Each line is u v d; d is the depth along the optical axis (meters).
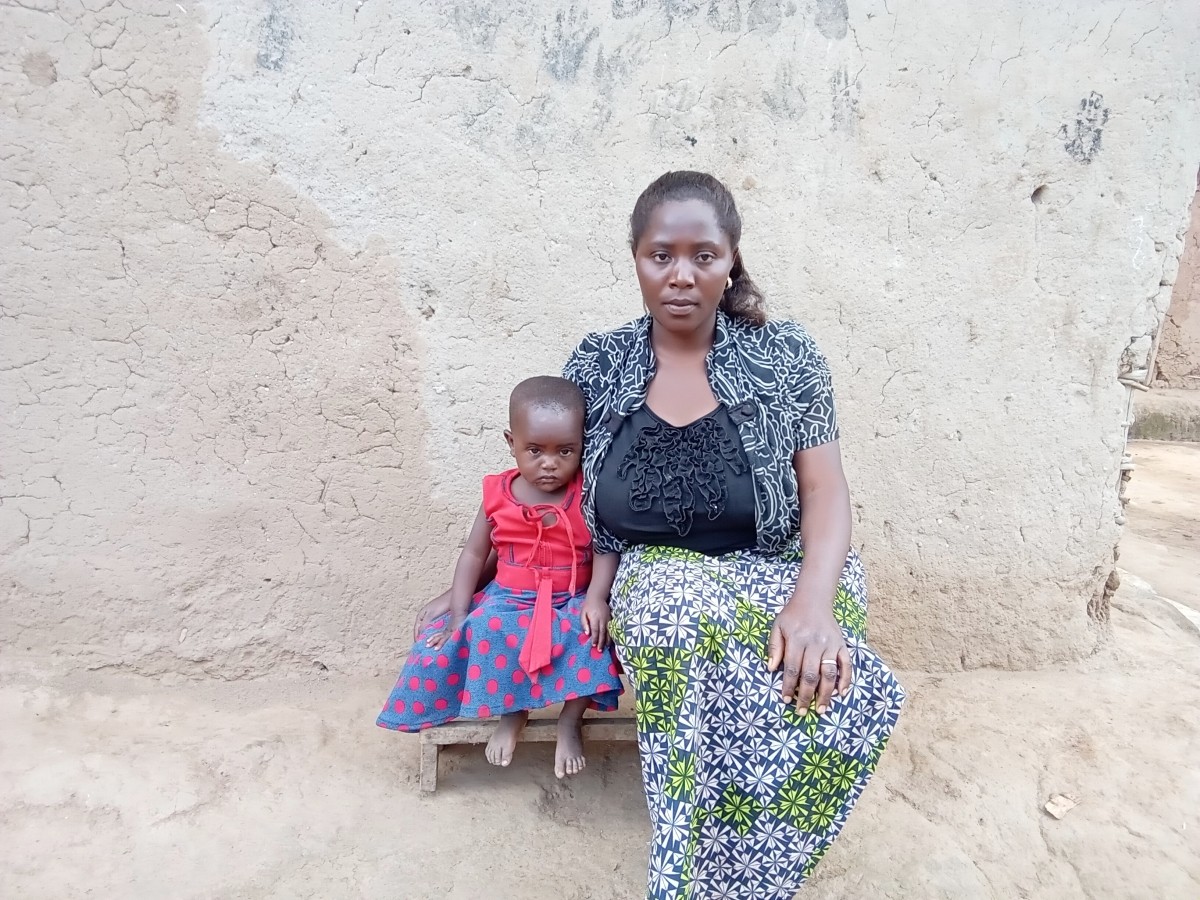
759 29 2.41
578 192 2.45
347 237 2.40
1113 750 2.39
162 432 2.44
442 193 2.41
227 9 2.24
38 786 2.09
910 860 2.00
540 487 2.08
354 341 2.46
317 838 2.00
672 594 1.66
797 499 1.87
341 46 2.30
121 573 2.50
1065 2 2.46
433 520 2.59
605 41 2.38
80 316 2.35
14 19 2.19
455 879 1.90
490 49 2.35
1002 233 2.57
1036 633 2.83
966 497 2.72
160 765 2.20
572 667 2.00
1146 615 3.27
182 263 2.35
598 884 1.92
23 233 2.29
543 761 2.33
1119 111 2.51
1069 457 2.71
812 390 1.89
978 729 2.49
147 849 1.94
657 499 1.84
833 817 1.71
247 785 2.16
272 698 2.55
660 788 1.62
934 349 2.62
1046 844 2.07
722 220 1.78
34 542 2.45
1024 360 2.64
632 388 1.93
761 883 1.72
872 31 2.44
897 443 2.67
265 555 2.55
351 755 2.31
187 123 2.28
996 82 2.48
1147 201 2.57
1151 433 7.88
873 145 2.50
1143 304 2.63
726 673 1.64
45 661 2.51
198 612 2.55
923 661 2.82
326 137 2.34
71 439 2.41
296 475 2.51
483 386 2.52
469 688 2.01
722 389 1.87
